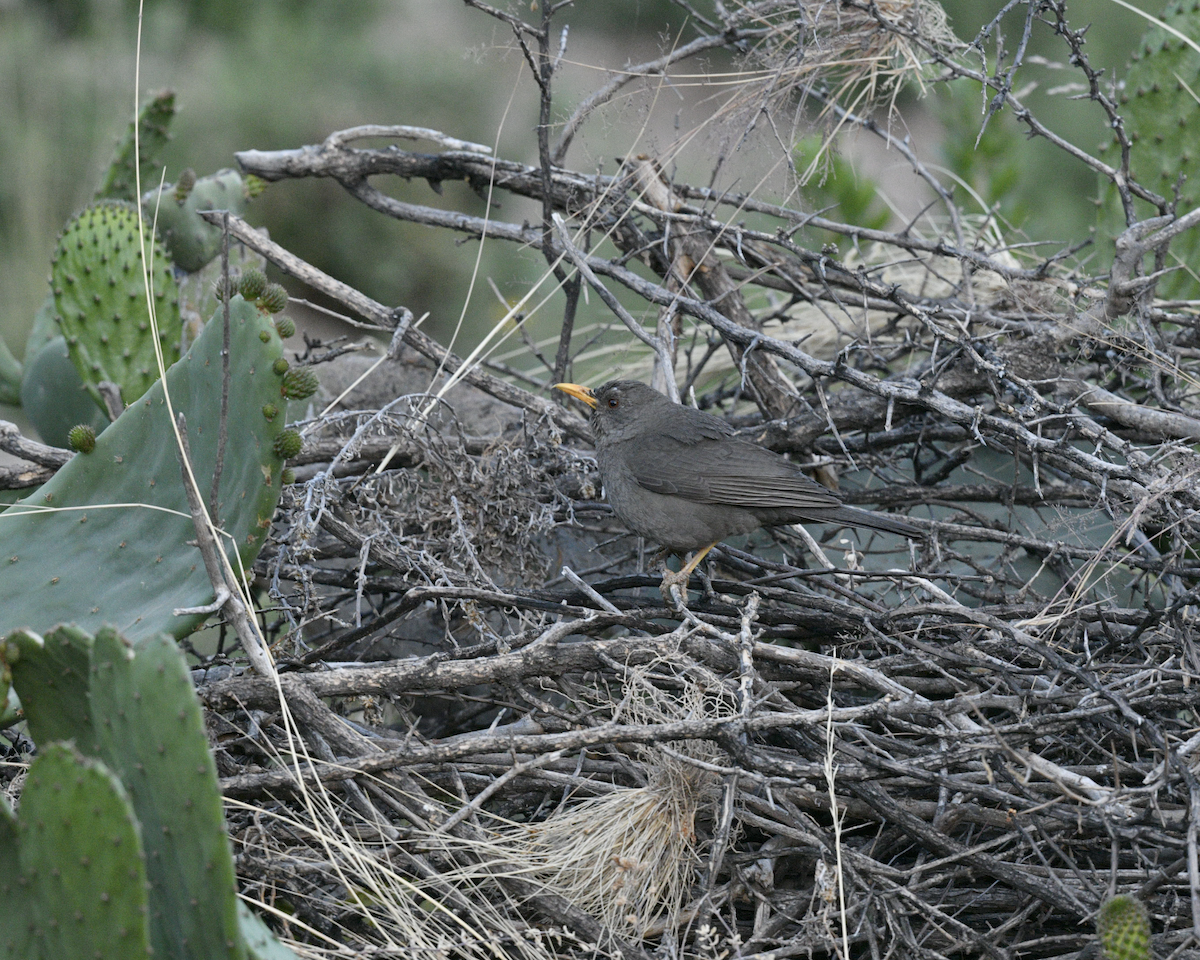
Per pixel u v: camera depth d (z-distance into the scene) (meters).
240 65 24.20
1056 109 19.69
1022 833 6.35
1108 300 8.98
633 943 6.44
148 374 9.50
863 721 7.50
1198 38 10.68
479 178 11.30
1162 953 6.31
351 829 6.76
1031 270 10.18
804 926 6.42
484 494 9.16
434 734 8.81
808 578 9.32
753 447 9.11
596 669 7.41
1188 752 6.71
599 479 10.16
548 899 6.46
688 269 10.70
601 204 10.72
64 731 6.00
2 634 7.05
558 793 7.45
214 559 6.73
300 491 8.91
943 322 10.15
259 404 6.79
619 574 10.34
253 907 6.45
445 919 6.50
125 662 5.05
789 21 10.45
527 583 9.37
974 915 6.89
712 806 6.92
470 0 9.72
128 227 9.43
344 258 22.70
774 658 7.21
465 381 10.15
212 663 7.85
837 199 12.26
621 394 9.52
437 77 24.50
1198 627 7.98
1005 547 9.52
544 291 17.66
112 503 7.51
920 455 11.00
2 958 5.08
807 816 6.76
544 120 10.15
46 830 4.64
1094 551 8.55
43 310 11.82
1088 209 18.66
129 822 4.50
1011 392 9.41
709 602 8.44
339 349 10.49
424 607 9.43
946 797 6.92
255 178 11.86
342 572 9.24
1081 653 8.02
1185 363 9.91
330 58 24.75
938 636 8.16
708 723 6.45
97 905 4.62
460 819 6.52
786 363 12.01
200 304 11.65
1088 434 8.66
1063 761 7.64
